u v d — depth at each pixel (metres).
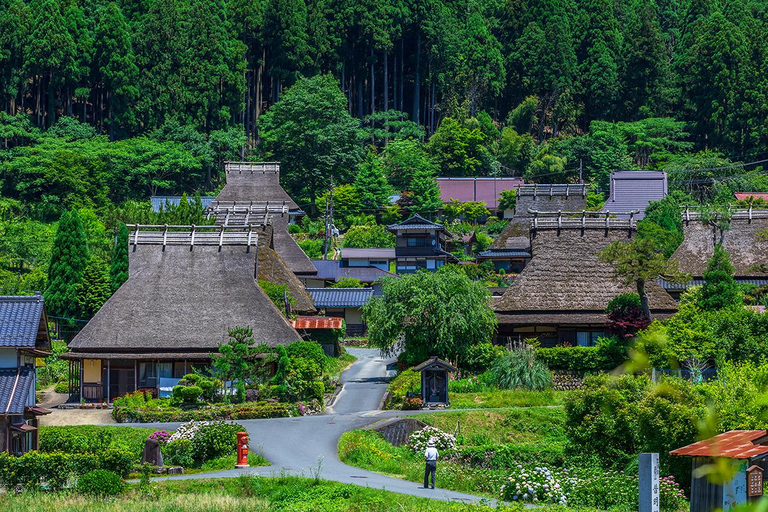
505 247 110.00
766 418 17.48
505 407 57.31
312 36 178.75
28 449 46.47
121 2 188.12
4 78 159.62
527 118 180.88
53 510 36.84
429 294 65.12
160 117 164.88
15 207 130.38
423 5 183.00
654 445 43.78
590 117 189.25
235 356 60.00
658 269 64.88
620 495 40.50
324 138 146.88
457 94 185.62
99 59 162.62
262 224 83.06
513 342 68.19
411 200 137.62
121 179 149.75
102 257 88.00
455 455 48.00
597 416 46.72
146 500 38.44
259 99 183.38
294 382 59.41
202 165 158.12
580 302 69.12
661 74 187.88
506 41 199.62
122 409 56.88
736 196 136.88
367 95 190.00
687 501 39.56
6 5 170.12
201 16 170.12
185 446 46.69
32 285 88.38
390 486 41.38
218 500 37.66
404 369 66.56
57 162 134.38
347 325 92.31
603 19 193.12
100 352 62.94
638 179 125.62
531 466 46.12
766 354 56.00
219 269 67.19
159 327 63.94
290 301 76.06
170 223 86.62
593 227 73.44
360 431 51.84
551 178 159.50
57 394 66.56
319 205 139.25
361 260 112.62
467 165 160.50
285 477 41.38
